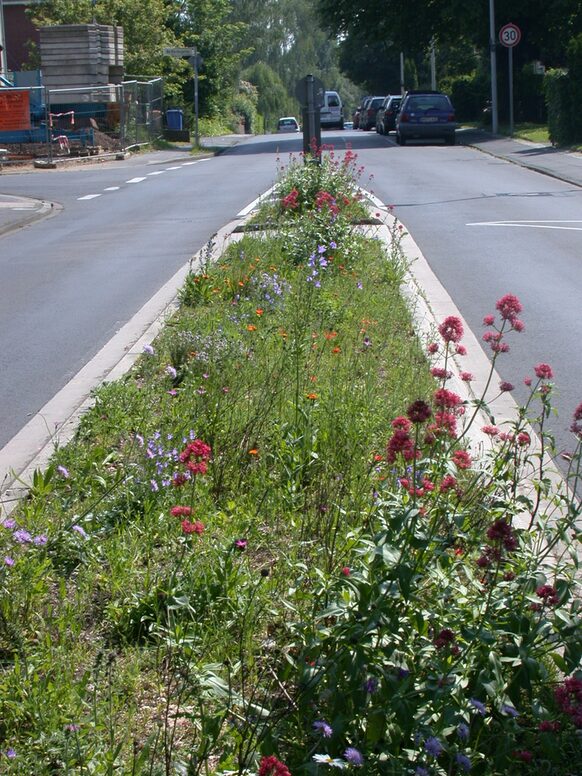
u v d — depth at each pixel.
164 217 19.62
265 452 5.70
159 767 3.03
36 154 36.28
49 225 19.75
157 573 4.36
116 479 5.23
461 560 3.51
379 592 3.11
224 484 5.38
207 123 60.56
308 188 16.30
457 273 12.46
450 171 26.67
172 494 5.08
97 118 40.38
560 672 3.53
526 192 21.25
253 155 37.19
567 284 11.66
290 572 4.23
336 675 3.07
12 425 7.05
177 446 5.70
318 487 5.14
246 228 15.93
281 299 9.71
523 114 48.69
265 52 101.06
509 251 14.00
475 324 9.66
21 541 4.42
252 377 6.95
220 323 8.79
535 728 3.13
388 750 2.89
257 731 3.08
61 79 40.81
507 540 3.20
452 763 2.91
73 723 3.18
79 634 3.96
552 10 45.91
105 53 41.09
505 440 4.23
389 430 5.80
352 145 39.81
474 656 3.07
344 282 10.66
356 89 140.12
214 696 3.25
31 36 57.56
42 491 5.21
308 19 101.69
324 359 7.55
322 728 2.82
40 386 8.09
